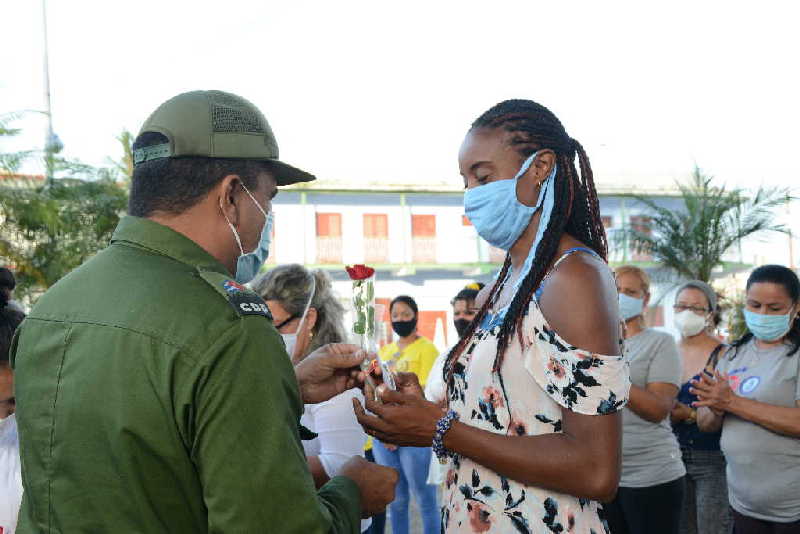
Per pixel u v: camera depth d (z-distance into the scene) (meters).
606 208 24.66
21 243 14.94
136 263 1.38
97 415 1.28
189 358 1.25
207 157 1.44
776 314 3.38
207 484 1.23
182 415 1.24
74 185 15.75
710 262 16.38
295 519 1.26
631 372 3.74
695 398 4.29
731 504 3.49
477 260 26.27
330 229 25.56
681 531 4.26
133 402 1.25
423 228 26.16
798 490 3.19
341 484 1.61
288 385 1.33
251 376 1.27
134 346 1.28
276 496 1.25
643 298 3.93
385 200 25.97
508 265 1.98
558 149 1.83
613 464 1.61
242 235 1.50
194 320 1.28
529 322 1.70
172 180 1.43
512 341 1.73
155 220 1.44
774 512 3.24
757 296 3.41
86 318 1.34
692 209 16.61
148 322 1.29
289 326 2.91
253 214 1.51
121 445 1.25
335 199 25.69
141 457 1.25
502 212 1.82
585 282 1.66
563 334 1.64
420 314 26.09
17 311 2.26
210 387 1.25
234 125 1.46
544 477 1.62
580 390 1.61
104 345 1.30
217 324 1.28
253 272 1.62
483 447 1.66
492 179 1.83
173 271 1.36
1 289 2.28
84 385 1.30
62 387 1.32
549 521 1.70
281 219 25.17
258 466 1.24
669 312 23.11
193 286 1.33
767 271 3.42
